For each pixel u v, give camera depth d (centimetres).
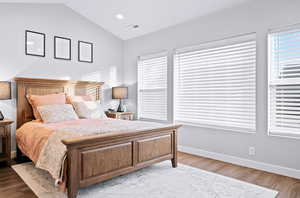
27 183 249
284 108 280
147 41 463
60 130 253
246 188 238
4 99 321
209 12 350
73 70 428
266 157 293
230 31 328
